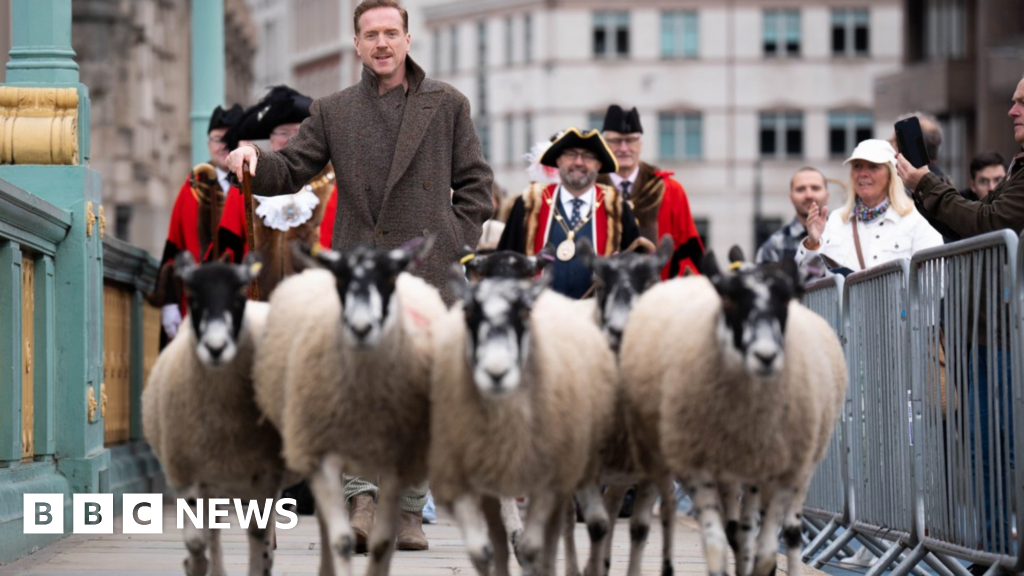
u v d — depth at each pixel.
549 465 7.15
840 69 86.62
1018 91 9.10
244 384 7.58
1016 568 7.68
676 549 10.55
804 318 7.90
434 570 9.23
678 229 12.47
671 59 86.94
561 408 7.12
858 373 10.30
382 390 7.10
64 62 11.08
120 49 46.81
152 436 8.14
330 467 7.16
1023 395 7.56
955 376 8.48
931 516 8.88
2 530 8.99
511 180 89.88
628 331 8.04
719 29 86.62
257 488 7.84
